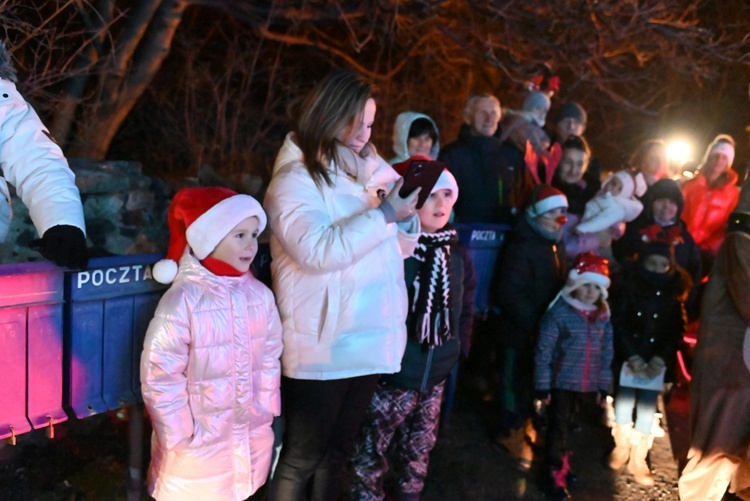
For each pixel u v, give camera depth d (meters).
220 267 2.57
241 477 2.64
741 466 3.56
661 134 8.04
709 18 6.38
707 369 3.59
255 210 2.56
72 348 2.49
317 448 2.87
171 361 2.44
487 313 4.21
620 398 3.94
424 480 3.76
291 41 6.42
